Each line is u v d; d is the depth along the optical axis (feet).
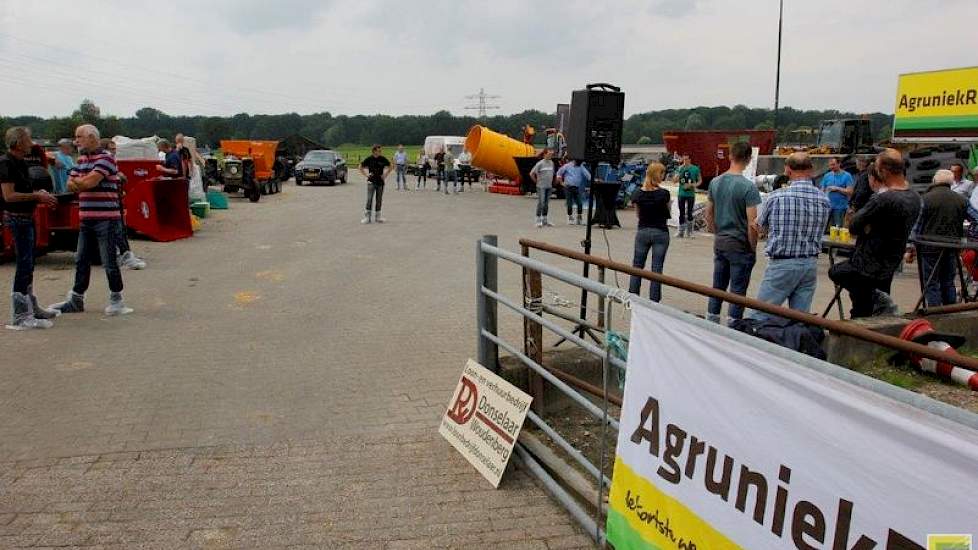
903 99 68.80
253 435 16.42
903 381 19.75
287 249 45.06
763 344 8.14
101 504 13.28
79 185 25.21
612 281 36.04
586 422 17.10
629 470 10.78
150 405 18.07
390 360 22.00
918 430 6.31
